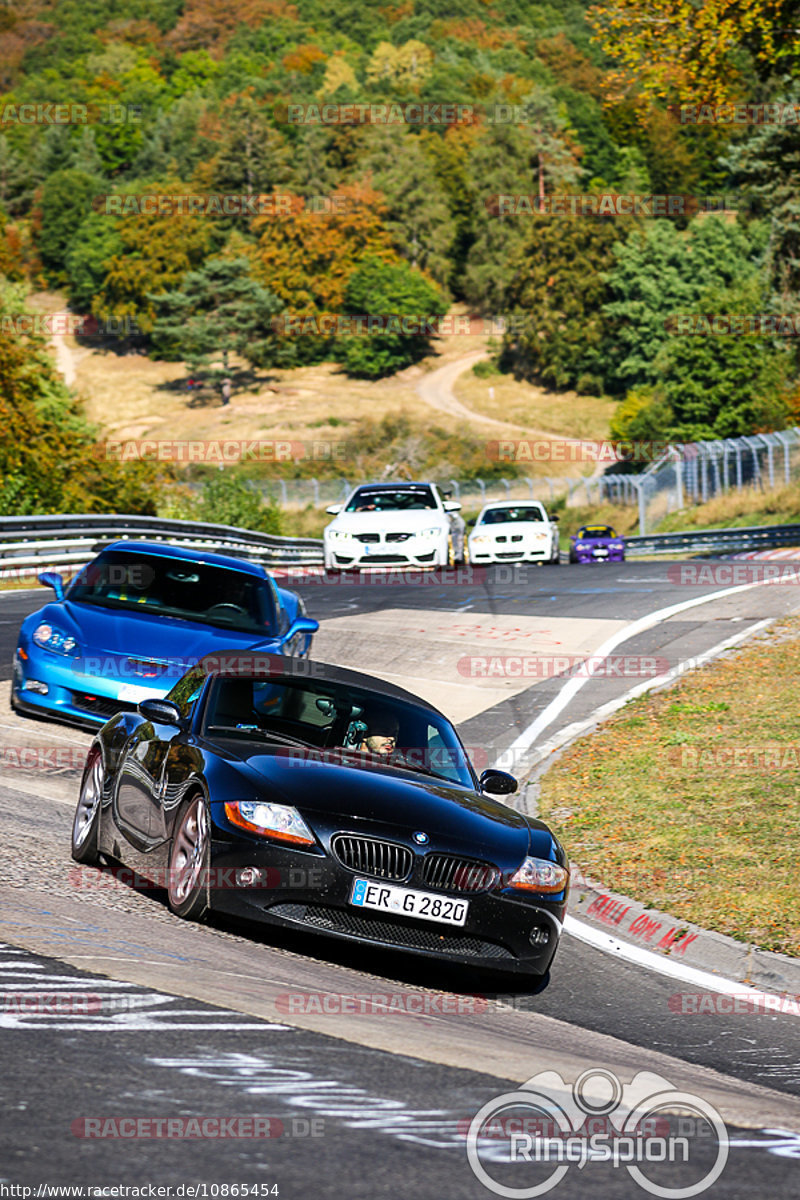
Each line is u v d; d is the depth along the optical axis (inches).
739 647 1568.7
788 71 2783.0
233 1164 274.8
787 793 1000.9
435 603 2031.3
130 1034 373.4
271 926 569.6
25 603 1898.4
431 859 570.9
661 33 2682.1
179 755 623.5
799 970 663.1
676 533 4421.8
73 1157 270.1
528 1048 459.2
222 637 1043.3
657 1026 575.2
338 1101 331.9
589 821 965.2
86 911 565.9
